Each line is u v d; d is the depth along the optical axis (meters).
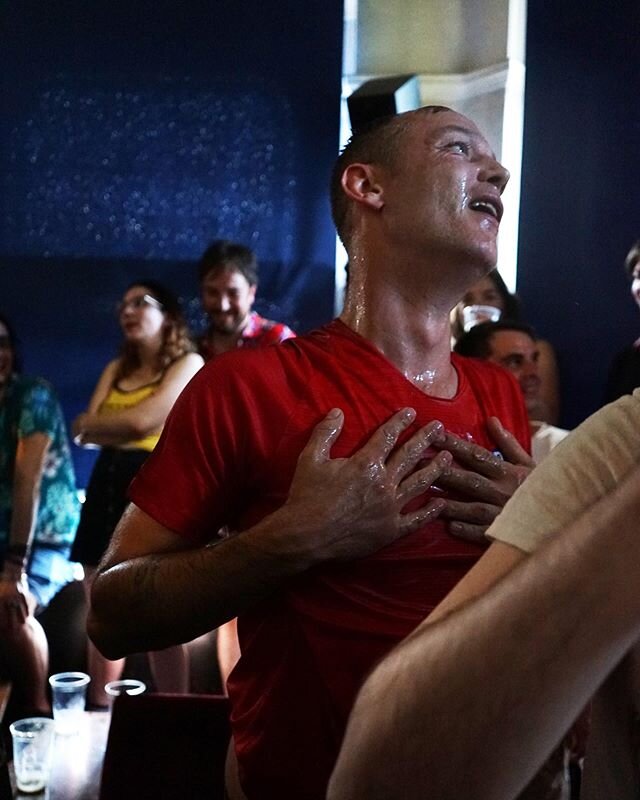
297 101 3.61
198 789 1.54
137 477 1.11
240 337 3.10
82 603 3.23
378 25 3.71
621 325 3.15
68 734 2.31
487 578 0.63
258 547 1.00
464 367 1.24
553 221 3.24
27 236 3.70
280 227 3.64
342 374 1.11
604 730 0.66
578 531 0.53
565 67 3.20
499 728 0.52
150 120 3.66
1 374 3.13
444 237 1.09
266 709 1.08
